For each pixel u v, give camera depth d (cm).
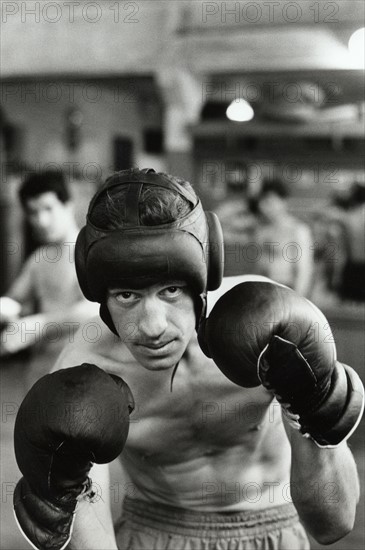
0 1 493
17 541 270
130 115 808
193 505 155
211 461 148
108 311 110
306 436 118
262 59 455
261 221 468
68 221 283
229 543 153
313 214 548
